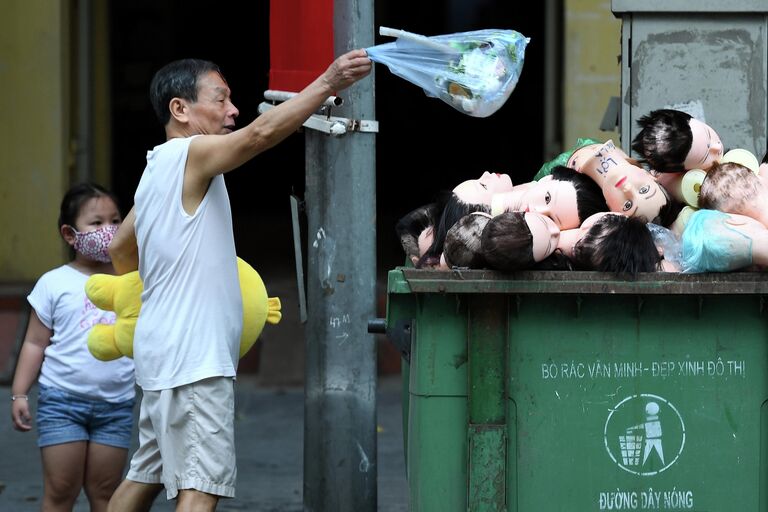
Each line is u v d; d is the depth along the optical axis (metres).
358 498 14.49
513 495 10.80
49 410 14.04
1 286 30.44
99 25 35.31
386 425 23.34
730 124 15.68
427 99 51.56
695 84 15.66
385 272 34.75
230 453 12.12
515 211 11.41
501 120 50.00
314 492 14.55
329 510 14.48
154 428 12.26
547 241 10.53
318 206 14.40
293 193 14.52
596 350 10.77
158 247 11.99
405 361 12.75
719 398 10.79
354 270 14.37
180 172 11.92
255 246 40.06
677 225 11.55
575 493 10.80
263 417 23.91
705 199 11.28
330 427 14.44
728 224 10.61
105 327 13.27
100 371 14.04
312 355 14.52
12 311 28.73
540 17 47.06
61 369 14.09
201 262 11.99
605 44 30.30
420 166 51.69
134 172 42.25
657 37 15.68
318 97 11.48
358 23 14.14
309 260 14.53
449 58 11.82
